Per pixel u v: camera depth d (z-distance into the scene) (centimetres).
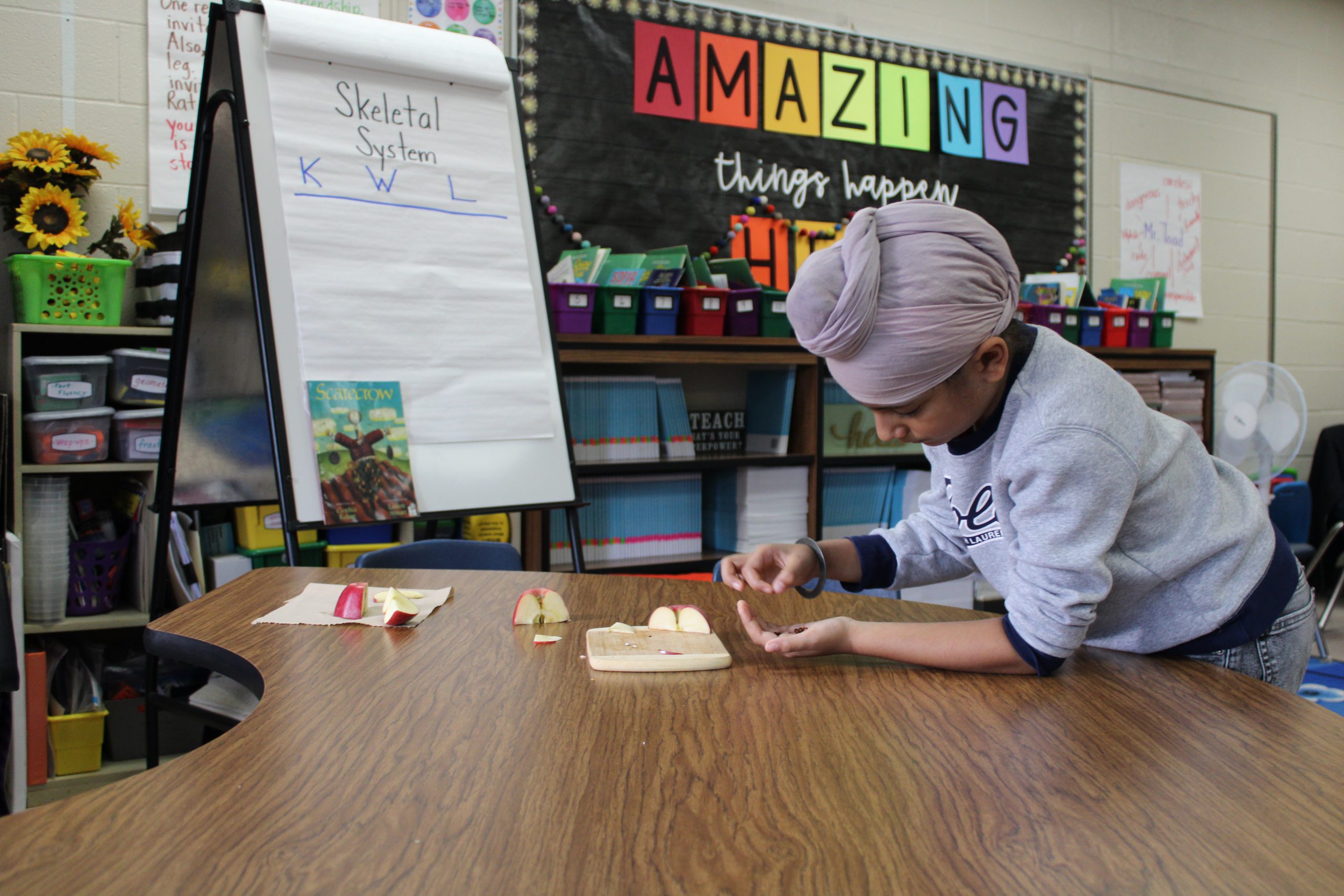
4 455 200
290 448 158
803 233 347
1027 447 84
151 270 241
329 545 256
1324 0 468
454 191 184
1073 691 84
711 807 59
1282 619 95
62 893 48
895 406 85
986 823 57
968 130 378
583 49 310
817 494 307
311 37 172
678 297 280
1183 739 72
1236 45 445
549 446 186
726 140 334
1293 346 467
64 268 227
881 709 79
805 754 69
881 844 54
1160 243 426
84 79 255
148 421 235
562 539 279
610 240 316
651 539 294
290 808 59
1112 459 82
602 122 314
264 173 165
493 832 55
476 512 174
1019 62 388
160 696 169
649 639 99
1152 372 376
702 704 80
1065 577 83
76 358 227
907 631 92
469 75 189
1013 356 87
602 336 264
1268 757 68
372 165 176
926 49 368
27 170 232
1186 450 93
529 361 186
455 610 117
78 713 229
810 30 347
